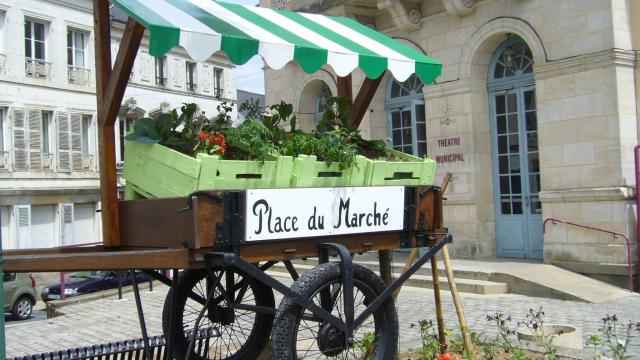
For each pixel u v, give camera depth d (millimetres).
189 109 4605
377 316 4480
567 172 10938
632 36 10547
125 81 4188
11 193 24516
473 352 5762
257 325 5277
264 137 4426
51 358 5477
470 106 12336
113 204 4344
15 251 4344
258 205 3959
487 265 11234
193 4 4539
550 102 11164
